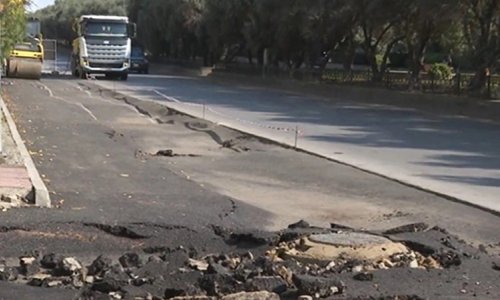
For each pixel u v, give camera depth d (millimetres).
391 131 22078
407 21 34531
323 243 7918
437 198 11797
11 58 40844
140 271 7250
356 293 6621
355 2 36750
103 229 8805
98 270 7352
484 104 27953
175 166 14789
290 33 46281
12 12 22094
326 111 28953
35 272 7277
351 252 7734
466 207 11125
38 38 45125
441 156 16844
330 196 11984
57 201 10289
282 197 11867
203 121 22812
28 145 15781
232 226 9367
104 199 10609
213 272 7098
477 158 16625
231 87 45219
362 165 15148
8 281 6930
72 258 7676
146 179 12609
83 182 11930
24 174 11641
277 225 9758
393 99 33750
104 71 48906
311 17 41031
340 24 40375
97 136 18469
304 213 10664
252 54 55156
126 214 9555
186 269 7363
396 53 54781
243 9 52281
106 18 49250
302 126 22734
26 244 8172
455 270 7441
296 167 14820
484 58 31047
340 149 17594
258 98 35656
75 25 53375
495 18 30703
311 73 45625
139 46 68188
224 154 16688
